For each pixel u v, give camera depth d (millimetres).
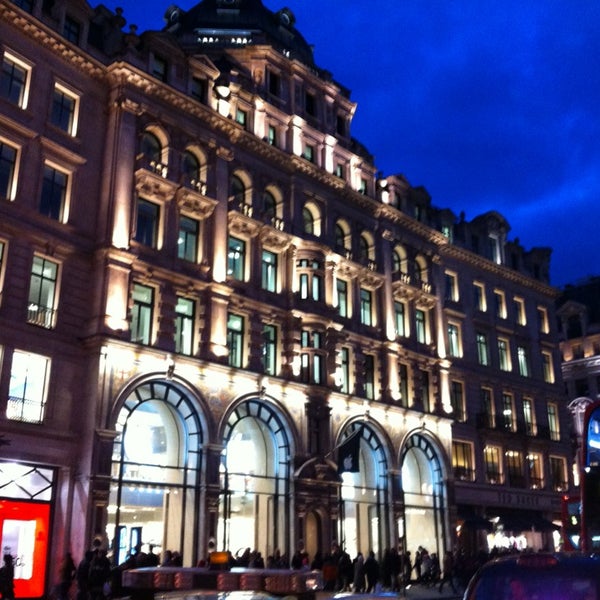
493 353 51375
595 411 18203
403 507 39688
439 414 43906
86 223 30266
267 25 43188
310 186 40188
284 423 34938
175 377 30609
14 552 25594
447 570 35594
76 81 31266
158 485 29828
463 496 44906
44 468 27141
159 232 32219
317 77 42906
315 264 38750
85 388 28516
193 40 41125
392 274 44344
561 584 7402
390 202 46906
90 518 26594
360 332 40844
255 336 34750
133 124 32156
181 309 32406
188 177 33625
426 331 46438
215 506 30688
